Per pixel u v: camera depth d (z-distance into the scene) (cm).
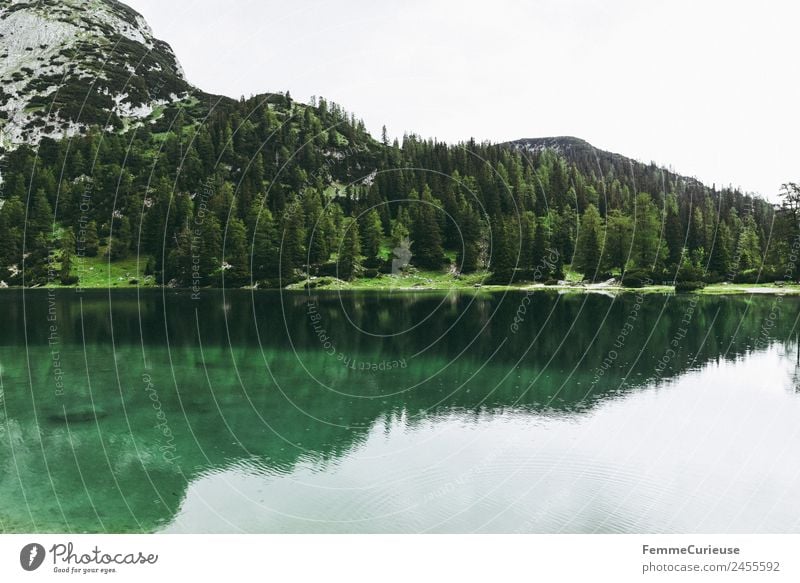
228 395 2433
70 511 1338
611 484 1468
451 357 3278
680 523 1227
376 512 1311
